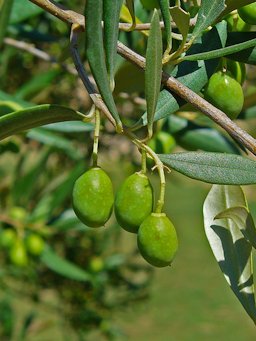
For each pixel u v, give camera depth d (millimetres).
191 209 3086
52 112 375
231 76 422
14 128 382
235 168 362
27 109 373
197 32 381
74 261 1155
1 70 974
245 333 2352
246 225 399
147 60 353
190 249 2844
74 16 417
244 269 427
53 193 927
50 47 1048
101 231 1163
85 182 365
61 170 1101
